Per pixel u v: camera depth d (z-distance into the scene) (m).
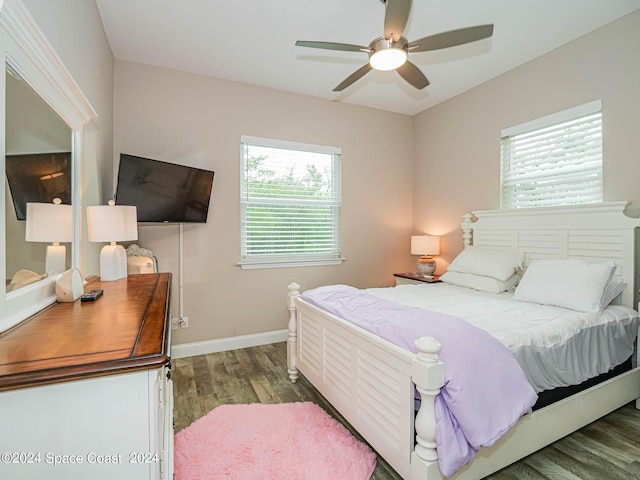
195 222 3.12
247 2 2.25
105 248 2.00
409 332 1.58
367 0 2.22
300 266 3.77
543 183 3.01
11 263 1.11
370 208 4.16
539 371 1.71
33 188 1.30
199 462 1.70
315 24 2.49
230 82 3.38
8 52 1.04
